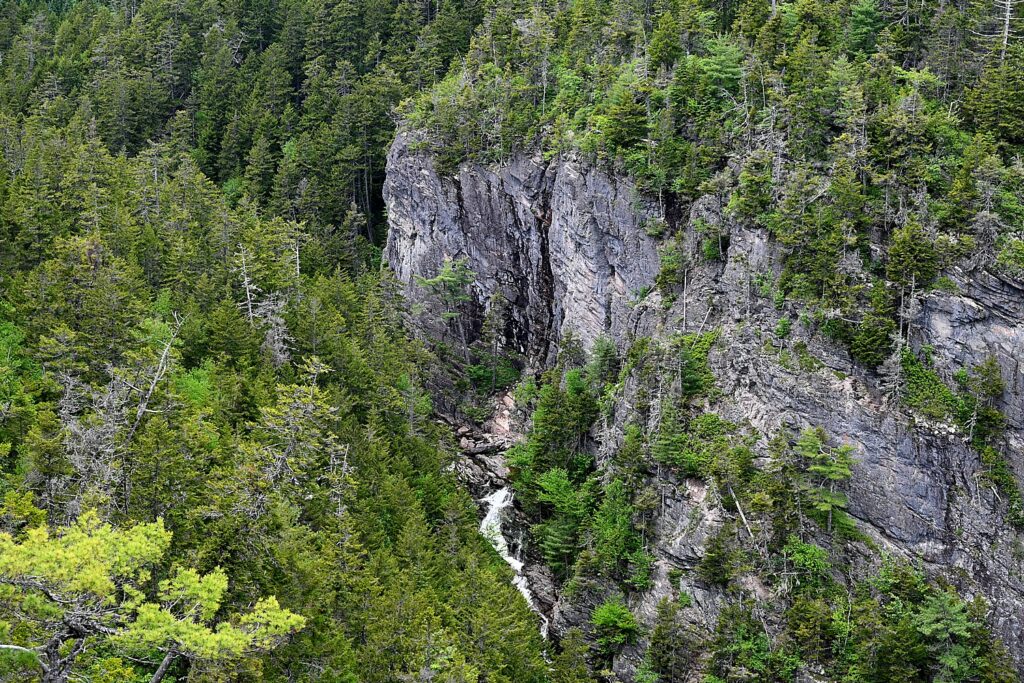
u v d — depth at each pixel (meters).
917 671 64.62
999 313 72.12
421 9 137.50
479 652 62.50
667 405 77.19
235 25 146.75
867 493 70.81
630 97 89.25
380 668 55.44
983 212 73.62
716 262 81.56
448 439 93.69
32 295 70.38
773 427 74.00
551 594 80.81
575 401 86.00
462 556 72.38
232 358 76.50
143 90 134.12
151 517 49.97
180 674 47.25
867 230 76.00
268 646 36.56
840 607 66.94
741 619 67.81
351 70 132.88
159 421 53.00
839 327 74.00
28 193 86.31
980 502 69.38
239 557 50.34
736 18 95.44
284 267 89.50
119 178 102.12
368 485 73.06
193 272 86.88
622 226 89.69
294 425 61.72
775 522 70.25
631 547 76.62
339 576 59.19
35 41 155.75
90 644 36.81
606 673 72.44
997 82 78.81
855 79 81.31
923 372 72.00
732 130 85.06
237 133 128.50
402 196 111.88
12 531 43.53
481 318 106.56
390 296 105.38
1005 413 71.00
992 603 67.44
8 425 59.28
